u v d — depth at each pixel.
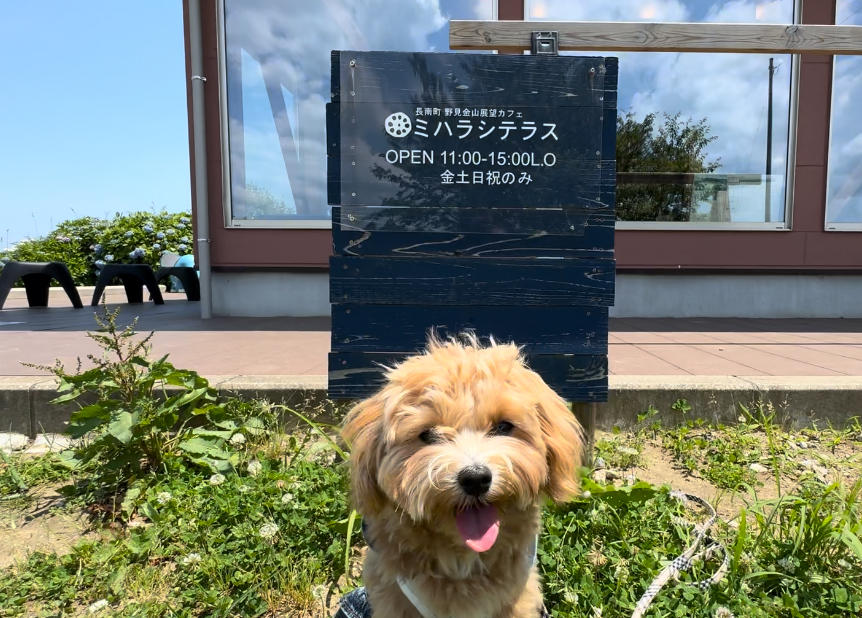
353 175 1.16
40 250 5.63
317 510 1.05
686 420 1.50
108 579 0.91
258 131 3.00
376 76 1.15
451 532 0.69
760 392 1.50
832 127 2.96
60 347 2.07
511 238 1.17
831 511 0.96
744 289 2.99
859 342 2.21
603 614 0.83
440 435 0.68
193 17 2.66
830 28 1.38
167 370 1.31
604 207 1.17
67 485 1.21
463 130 1.16
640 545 0.97
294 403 1.47
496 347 0.83
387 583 0.74
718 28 1.37
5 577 0.92
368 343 1.19
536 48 1.26
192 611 0.86
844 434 1.45
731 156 3.13
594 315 1.19
